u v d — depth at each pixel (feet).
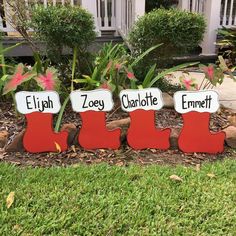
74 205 5.43
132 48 9.08
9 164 6.46
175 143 7.10
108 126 7.19
